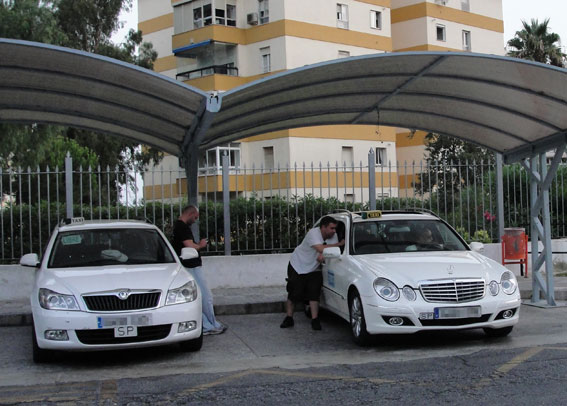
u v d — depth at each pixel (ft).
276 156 114.52
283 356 25.63
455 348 26.00
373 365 23.44
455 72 31.48
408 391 19.76
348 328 31.17
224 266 42.39
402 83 33.45
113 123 36.32
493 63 29.12
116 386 21.38
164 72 135.74
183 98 30.30
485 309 25.67
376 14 129.49
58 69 28.73
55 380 22.40
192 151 36.63
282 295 38.86
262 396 19.79
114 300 23.86
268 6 119.96
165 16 135.54
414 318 25.09
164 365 24.44
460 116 38.01
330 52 122.21
